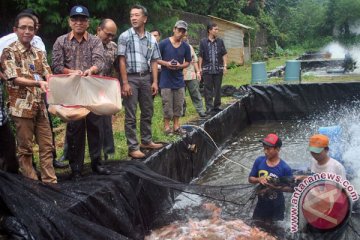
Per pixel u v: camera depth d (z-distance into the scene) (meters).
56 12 11.66
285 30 47.56
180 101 7.65
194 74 9.30
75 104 4.50
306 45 46.91
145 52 6.06
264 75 14.56
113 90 4.65
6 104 4.64
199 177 7.91
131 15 5.96
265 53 35.00
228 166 8.47
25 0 11.14
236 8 28.98
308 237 4.60
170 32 15.11
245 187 5.23
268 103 13.16
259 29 34.41
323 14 47.81
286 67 14.55
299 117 13.05
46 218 3.83
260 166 5.28
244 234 4.95
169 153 6.79
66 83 4.45
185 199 5.70
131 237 4.95
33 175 4.78
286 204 5.07
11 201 3.83
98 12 13.50
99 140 5.14
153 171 5.80
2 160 4.38
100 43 5.02
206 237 4.98
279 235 4.88
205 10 26.80
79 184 4.77
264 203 5.16
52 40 12.70
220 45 9.81
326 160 5.02
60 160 5.96
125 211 4.94
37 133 4.77
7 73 4.31
